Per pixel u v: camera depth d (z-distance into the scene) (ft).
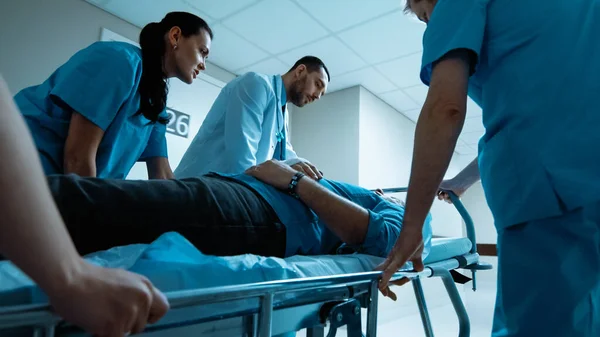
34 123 3.27
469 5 2.32
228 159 4.55
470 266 4.06
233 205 2.35
